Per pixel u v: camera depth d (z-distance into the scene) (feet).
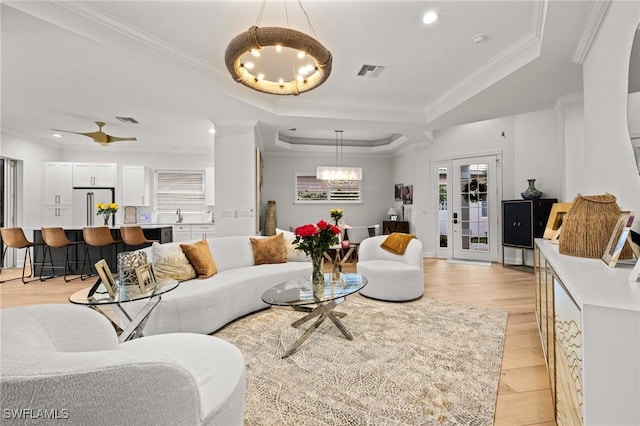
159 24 8.71
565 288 4.49
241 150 16.06
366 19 8.54
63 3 7.61
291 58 10.87
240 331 9.24
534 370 6.98
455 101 13.71
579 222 6.18
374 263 13.09
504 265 19.24
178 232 22.33
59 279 16.72
